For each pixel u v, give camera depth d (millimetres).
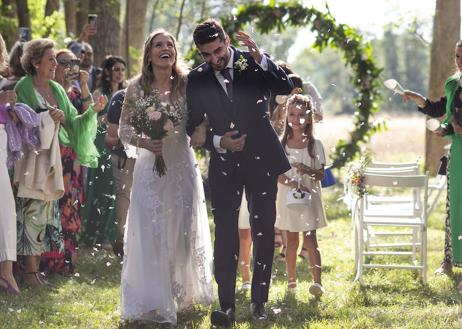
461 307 6430
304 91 8695
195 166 6281
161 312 5969
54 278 7488
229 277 6070
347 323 5941
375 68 15844
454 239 7582
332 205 13469
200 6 18188
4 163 6707
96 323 6090
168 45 6066
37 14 17328
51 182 7094
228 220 6082
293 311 6371
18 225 7070
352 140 16031
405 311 6348
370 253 7734
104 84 9312
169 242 6102
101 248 9094
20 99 7105
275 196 6145
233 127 6000
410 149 28484
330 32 15438
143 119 6004
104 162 9023
